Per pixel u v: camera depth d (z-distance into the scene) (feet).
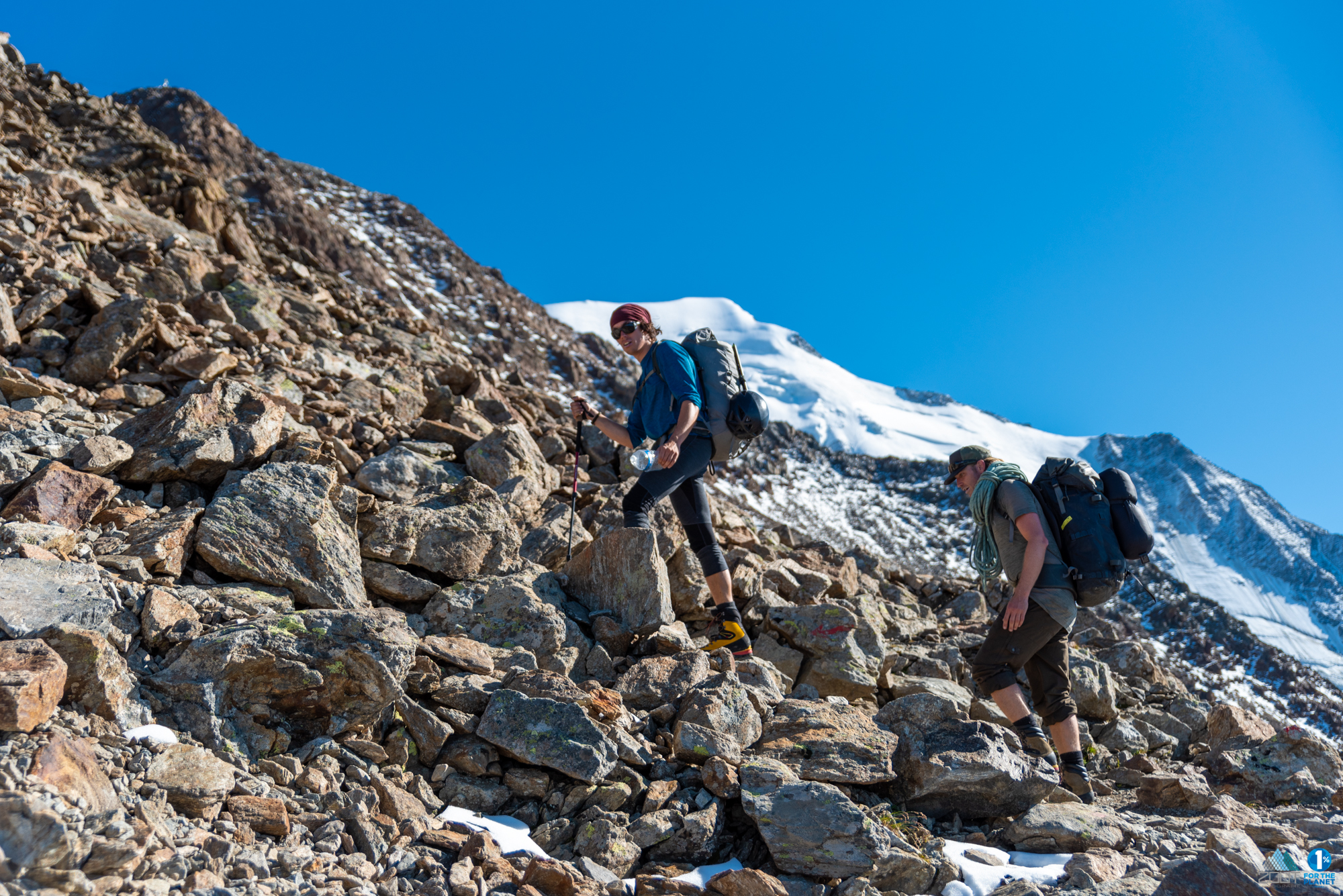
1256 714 21.12
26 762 8.09
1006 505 14.78
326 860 9.31
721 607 16.15
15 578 10.80
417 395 26.17
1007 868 11.75
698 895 10.45
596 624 16.22
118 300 22.38
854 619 18.69
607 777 11.93
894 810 13.35
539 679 13.02
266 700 11.35
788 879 11.11
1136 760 17.31
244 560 13.91
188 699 10.90
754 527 27.68
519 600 15.66
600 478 25.14
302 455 16.99
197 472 15.84
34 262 23.36
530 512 19.26
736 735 13.48
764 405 15.78
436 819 10.98
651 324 16.70
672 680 14.75
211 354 21.13
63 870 7.16
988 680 15.07
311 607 14.14
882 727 14.47
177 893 7.77
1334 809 15.70
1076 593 14.66
